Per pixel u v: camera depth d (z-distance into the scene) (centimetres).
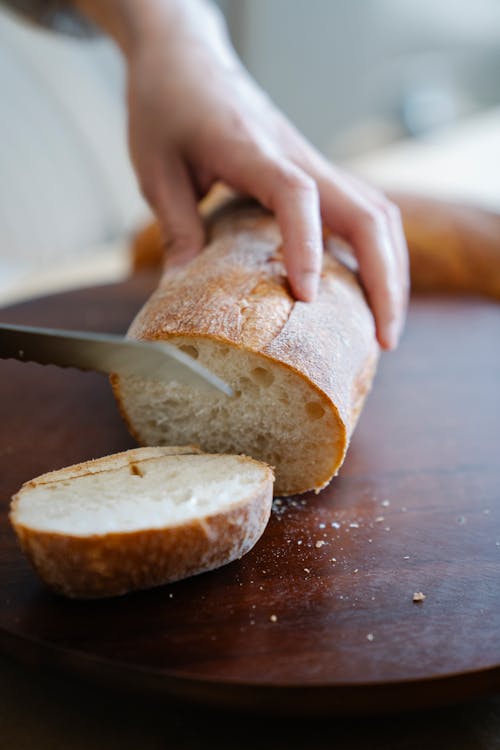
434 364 49
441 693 27
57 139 75
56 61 72
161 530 29
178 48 48
